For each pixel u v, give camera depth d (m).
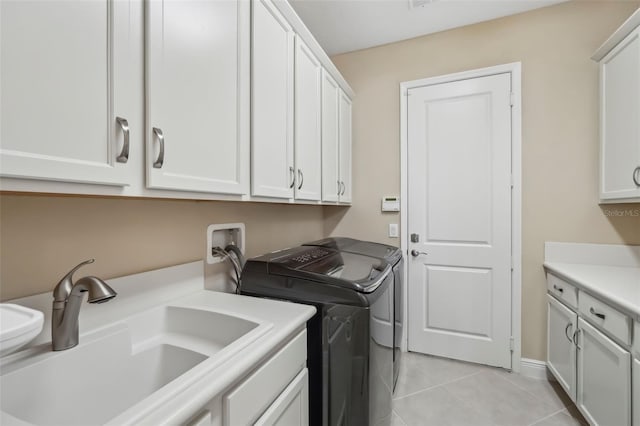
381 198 2.56
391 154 2.52
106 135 0.67
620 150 1.68
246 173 1.15
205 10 0.94
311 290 1.19
